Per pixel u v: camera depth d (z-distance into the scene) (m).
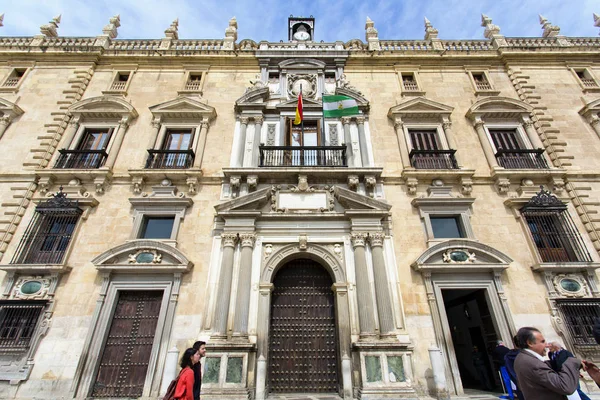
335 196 12.00
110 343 9.90
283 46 16.55
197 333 9.82
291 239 11.17
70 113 13.98
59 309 10.09
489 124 13.99
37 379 9.18
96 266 10.38
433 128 13.98
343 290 10.34
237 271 10.66
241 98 14.26
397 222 11.66
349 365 9.15
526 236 11.40
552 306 10.16
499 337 9.89
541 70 15.80
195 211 11.84
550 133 13.66
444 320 10.00
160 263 10.64
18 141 13.24
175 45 16.69
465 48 16.62
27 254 10.76
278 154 13.03
